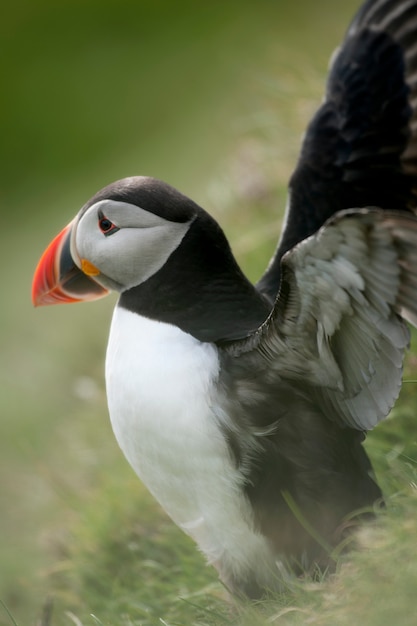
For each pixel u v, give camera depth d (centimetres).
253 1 3070
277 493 891
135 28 3559
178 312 932
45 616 1155
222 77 2672
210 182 1945
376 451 1100
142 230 939
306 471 891
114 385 930
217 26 3319
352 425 900
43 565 1420
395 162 1084
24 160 3341
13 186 3303
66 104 3419
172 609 1058
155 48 3406
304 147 1112
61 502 1539
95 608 1205
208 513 914
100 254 954
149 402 900
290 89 1722
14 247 2962
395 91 1104
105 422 1616
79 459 1591
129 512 1334
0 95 3606
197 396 887
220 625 934
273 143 1697
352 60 1140
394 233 755
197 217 947
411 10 1119
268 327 855
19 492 1672
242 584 938
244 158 1717
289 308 830
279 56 1920
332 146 1101
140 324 937
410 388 1155
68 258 1001
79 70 3562
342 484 902
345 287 809
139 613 1112
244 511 898
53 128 3391
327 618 812
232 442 883
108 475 1455
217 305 934
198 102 2891
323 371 875
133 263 944
